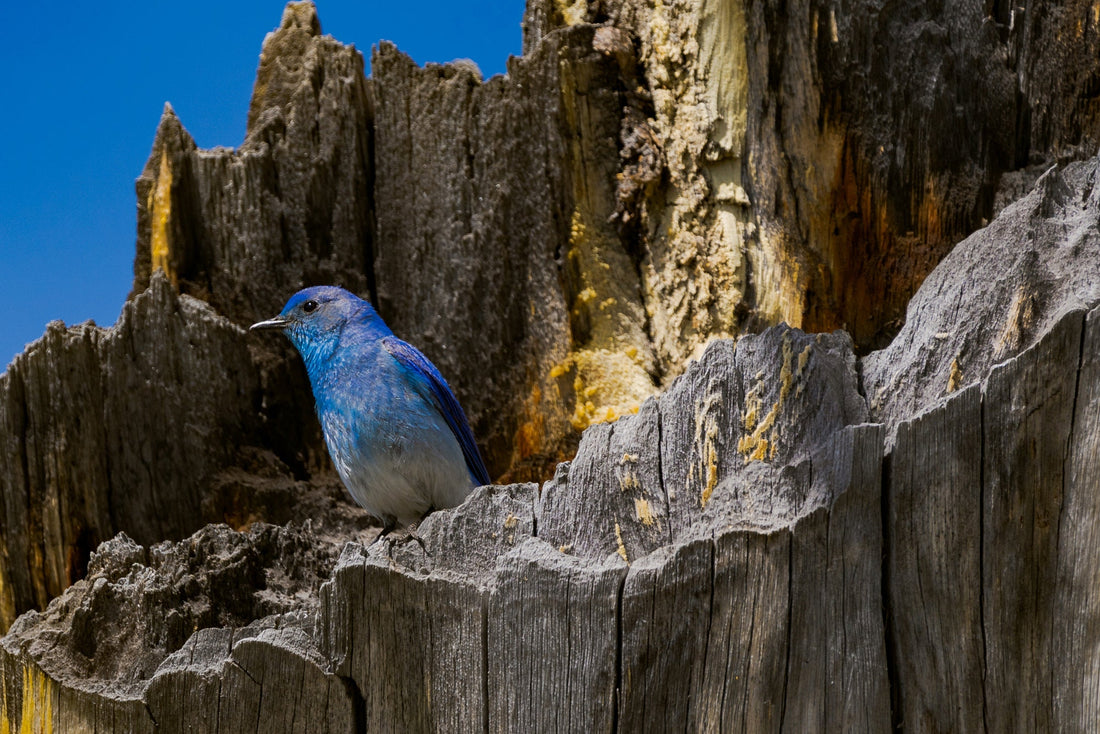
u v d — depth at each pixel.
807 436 7.38
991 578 6.70
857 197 12.50
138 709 8.03
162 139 12.70
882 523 6.91
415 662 7.54
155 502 11.75
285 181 12.88
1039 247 7.62
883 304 12.51
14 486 11.33
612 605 7.11
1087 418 6.64
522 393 12.85
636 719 6.98
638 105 12.88
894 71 12.54
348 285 12.88
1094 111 13.13
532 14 13.35
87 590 9.04
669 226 12.70
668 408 7.79
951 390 7.45
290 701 7.71
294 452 12.70
